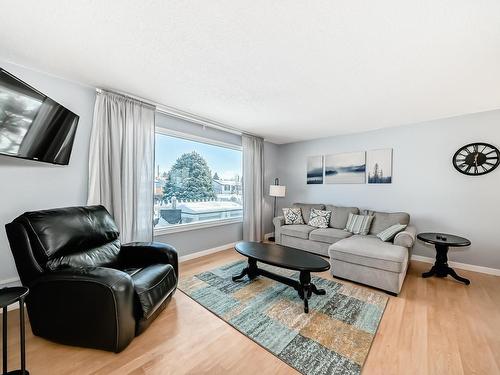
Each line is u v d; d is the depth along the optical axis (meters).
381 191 3.95
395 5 1.30
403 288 2.59
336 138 4.53
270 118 3.47
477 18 1.38
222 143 4.10
